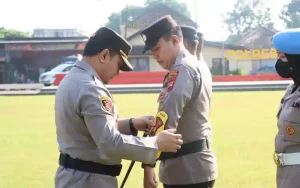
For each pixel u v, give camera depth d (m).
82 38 45.44
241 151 8.52
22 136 11.02
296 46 3.28
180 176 3.77
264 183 6.34
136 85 28.22
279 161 3.42
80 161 3.16
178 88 3.55
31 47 45.31
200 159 3.77
